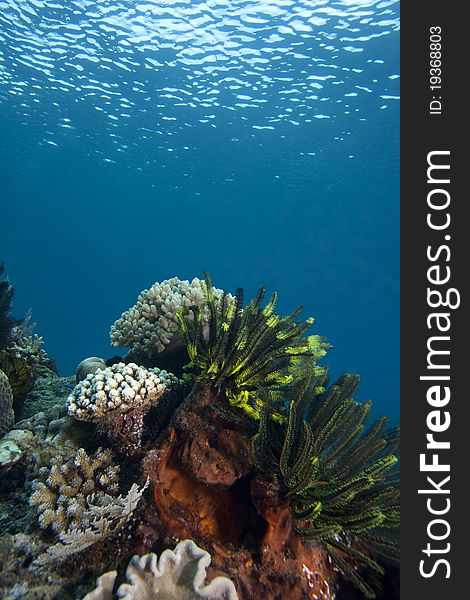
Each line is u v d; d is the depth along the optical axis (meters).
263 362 3.22
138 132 33.38
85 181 48.41
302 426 3.09
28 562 2.60
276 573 2.72
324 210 55.00
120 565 2.61
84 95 26.94
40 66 23.33
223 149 35.81
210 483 3.03
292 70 22.75
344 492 2.67
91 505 2.68
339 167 38.31
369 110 26.66
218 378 3.23
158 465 3.06
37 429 3.87
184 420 3.17
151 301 4.82
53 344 57.62
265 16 18.66
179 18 18.94
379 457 3.61
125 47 21.17
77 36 20.22
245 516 2.99
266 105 27.22
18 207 59.81
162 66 23.03
